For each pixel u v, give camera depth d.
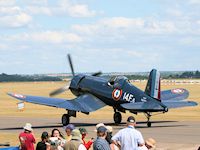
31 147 38.47
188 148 50.09
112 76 77.88
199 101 137.12
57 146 33.94
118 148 32.41
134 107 69.94
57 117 94.31
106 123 80.00
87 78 82.75
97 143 30.03
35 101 75.12
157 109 69.31
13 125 77.38
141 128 70.12
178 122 80.06
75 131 30.64
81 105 77.06
